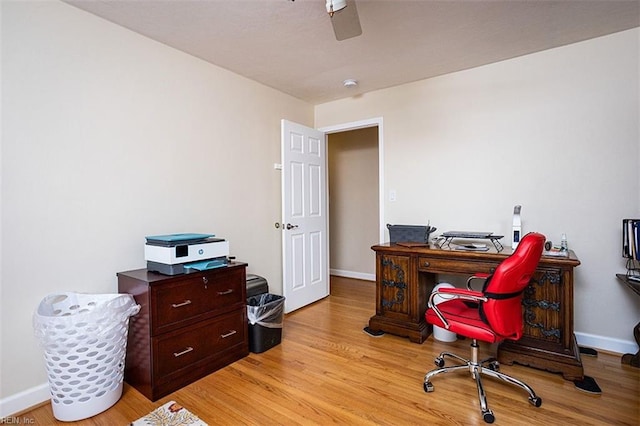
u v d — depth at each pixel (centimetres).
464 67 279
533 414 163
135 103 216
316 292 362
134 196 215
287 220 321
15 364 168
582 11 196
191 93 250
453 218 293
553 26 214
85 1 181
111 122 204
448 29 215
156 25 207
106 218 202
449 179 294
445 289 185
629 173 224
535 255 163
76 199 189
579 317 242
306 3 184
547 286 206
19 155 168
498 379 197
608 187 230
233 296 225
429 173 304
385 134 330
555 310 204
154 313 179
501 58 262
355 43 233
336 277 489
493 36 226
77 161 189
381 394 183
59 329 153
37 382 175
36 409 171
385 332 269
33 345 173
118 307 170
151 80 225
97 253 197
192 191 251
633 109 222
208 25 207
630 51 222
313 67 275
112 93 204
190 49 240
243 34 219
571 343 199
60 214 182
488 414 157
